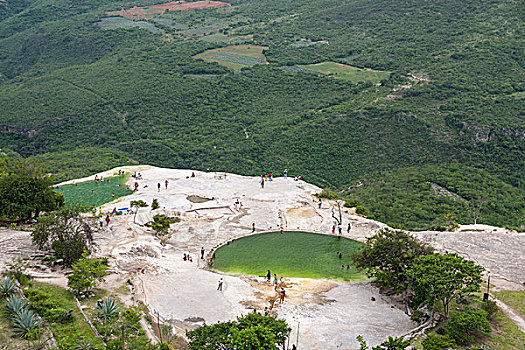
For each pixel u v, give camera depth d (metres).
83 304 38.69
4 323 32.09
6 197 54.28
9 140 164.12
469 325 37.94
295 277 51.22
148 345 33.50
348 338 38.94
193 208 70.25
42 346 30.30
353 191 106.56
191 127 167.12
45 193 56.59
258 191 78.56
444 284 40.06
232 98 184.50
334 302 45.41
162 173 90.94
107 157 126.69
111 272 47.47
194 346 33.09
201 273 50.56
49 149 160.88
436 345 36.06
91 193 79.88
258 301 45.03
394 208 90.50
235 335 32.44
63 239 47.00
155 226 59.50
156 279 48.22
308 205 72.75
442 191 98.69
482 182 102.50
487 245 56.66
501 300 44.12
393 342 35.03
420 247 47.75
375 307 44.72
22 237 50.19
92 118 173.25
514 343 37.34
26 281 40.12
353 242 60.88
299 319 41.91
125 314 36.59
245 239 61.34
